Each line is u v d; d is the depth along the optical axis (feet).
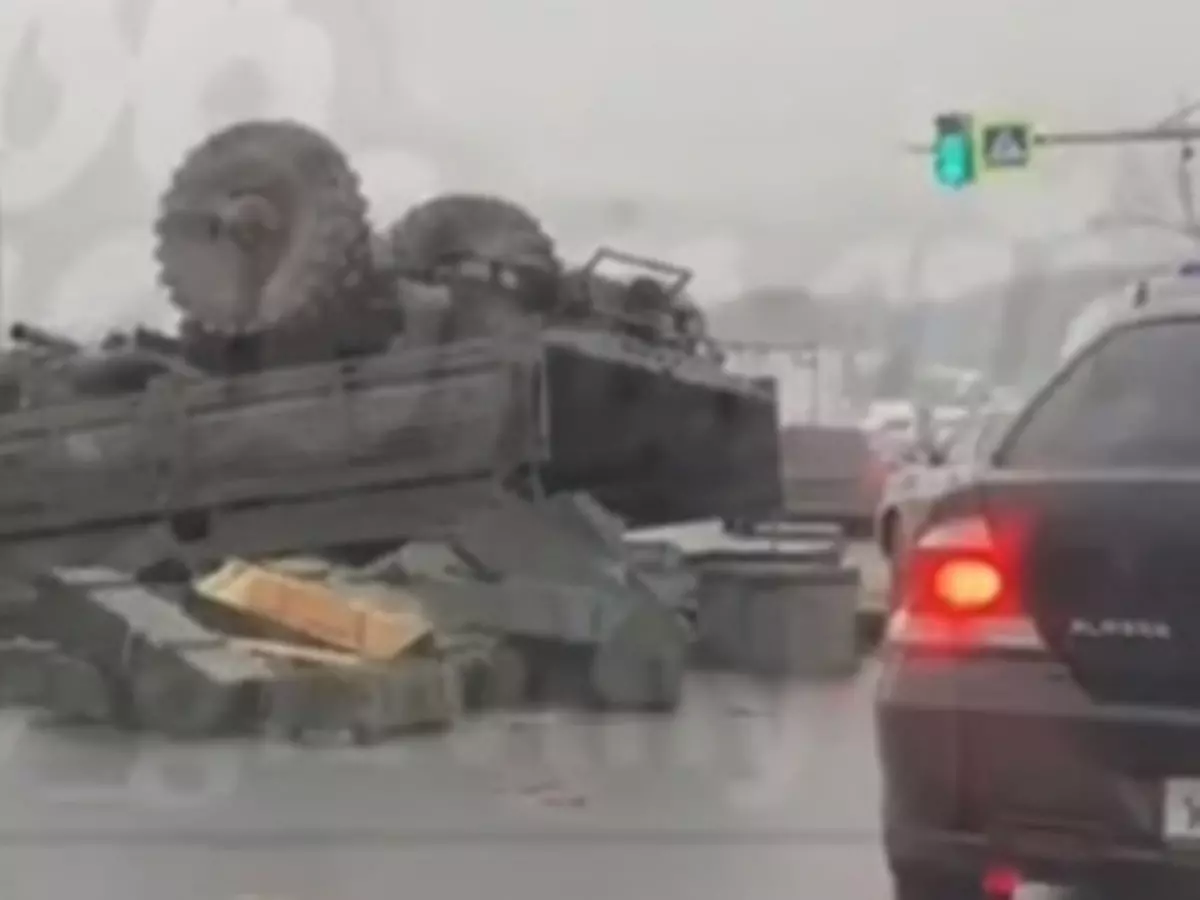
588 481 55.62
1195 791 18.49
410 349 53.47
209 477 51.90
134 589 44.88
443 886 28.07
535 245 59.77
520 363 51.42
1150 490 18.98
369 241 54.34
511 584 47.55
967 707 19.35
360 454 51.52
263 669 42.68
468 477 51.01
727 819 33.24
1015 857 19.21
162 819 33.14
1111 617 18.93
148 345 55.36
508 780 37.40
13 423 52.65
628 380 55.83
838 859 29.96
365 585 47.03
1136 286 24.09
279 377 52.13
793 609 54.60
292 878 28.84
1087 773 18.84
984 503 19.89
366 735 41.93
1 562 51.75
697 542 57.57
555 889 28.02
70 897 27.37
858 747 41.63
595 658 47.01
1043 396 21.45
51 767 38.60
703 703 48.78
